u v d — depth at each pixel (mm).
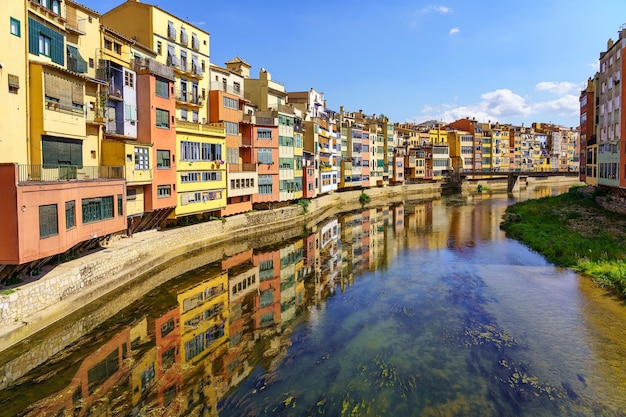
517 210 59250
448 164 114188
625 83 42094
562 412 14078
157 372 16938
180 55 39812
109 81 29188
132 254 27359
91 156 27609
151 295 25562
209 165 39219
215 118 43375
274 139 50500
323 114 75000
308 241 42375
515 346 18703
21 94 21578
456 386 15734
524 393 15188
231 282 28656
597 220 43656
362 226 52469
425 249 38906
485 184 115750
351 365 17484
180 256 33656
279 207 52719
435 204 76750
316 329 21219
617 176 44812
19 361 16625
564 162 157250
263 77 56938
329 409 14539
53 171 22500
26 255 18188
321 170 66562
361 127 85562
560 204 57594
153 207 32062
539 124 162500
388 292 26656
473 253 36656
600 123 51406
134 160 29688
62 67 24625
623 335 19375
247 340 20016
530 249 37219
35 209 18734
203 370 17203
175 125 34812
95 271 23234
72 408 14406
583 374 16281
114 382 16125
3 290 17812
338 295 26406
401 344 19281
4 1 20312
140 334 20312
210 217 40938
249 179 46188
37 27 22641
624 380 15805
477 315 22359
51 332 18484
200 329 21172
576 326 20469
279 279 29859
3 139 20359
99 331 20391
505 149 131875
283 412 14422
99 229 24500
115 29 37219
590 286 25953
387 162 96875
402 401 14906
